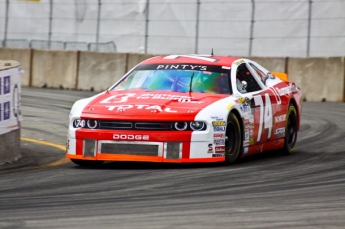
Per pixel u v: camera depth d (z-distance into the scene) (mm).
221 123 26531
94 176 24922
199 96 27938
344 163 28266
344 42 72438
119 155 26328
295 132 33688
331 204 19344
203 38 80000
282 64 64562
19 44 89438
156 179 23875
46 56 75750
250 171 25750
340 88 61656
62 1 87750
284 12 75938
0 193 21656
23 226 16688
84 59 74000
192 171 25656
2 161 29172
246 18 78000
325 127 43156
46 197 20750
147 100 27484
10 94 29734
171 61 30656
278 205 19188
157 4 82250
